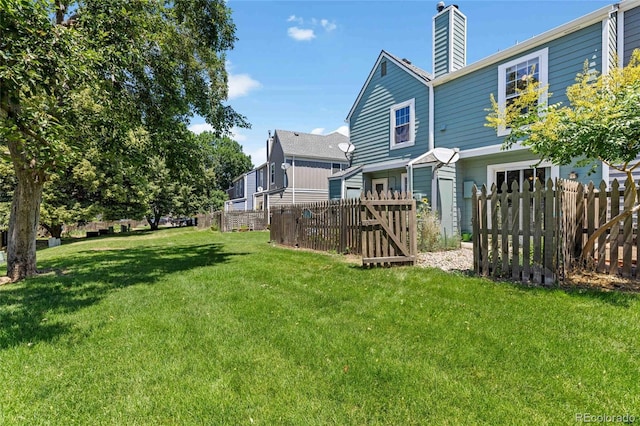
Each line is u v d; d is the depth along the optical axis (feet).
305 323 10.50
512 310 10.82
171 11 23.47
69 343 9.54
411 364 7.66
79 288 16.40
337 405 6.33
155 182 82.89
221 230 68.13
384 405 6.29
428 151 33.17
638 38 21.17
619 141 11.81
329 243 27.30
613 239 14.26
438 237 25.29
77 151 18.38
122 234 70.13
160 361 8.32
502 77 27.37
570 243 14.70
